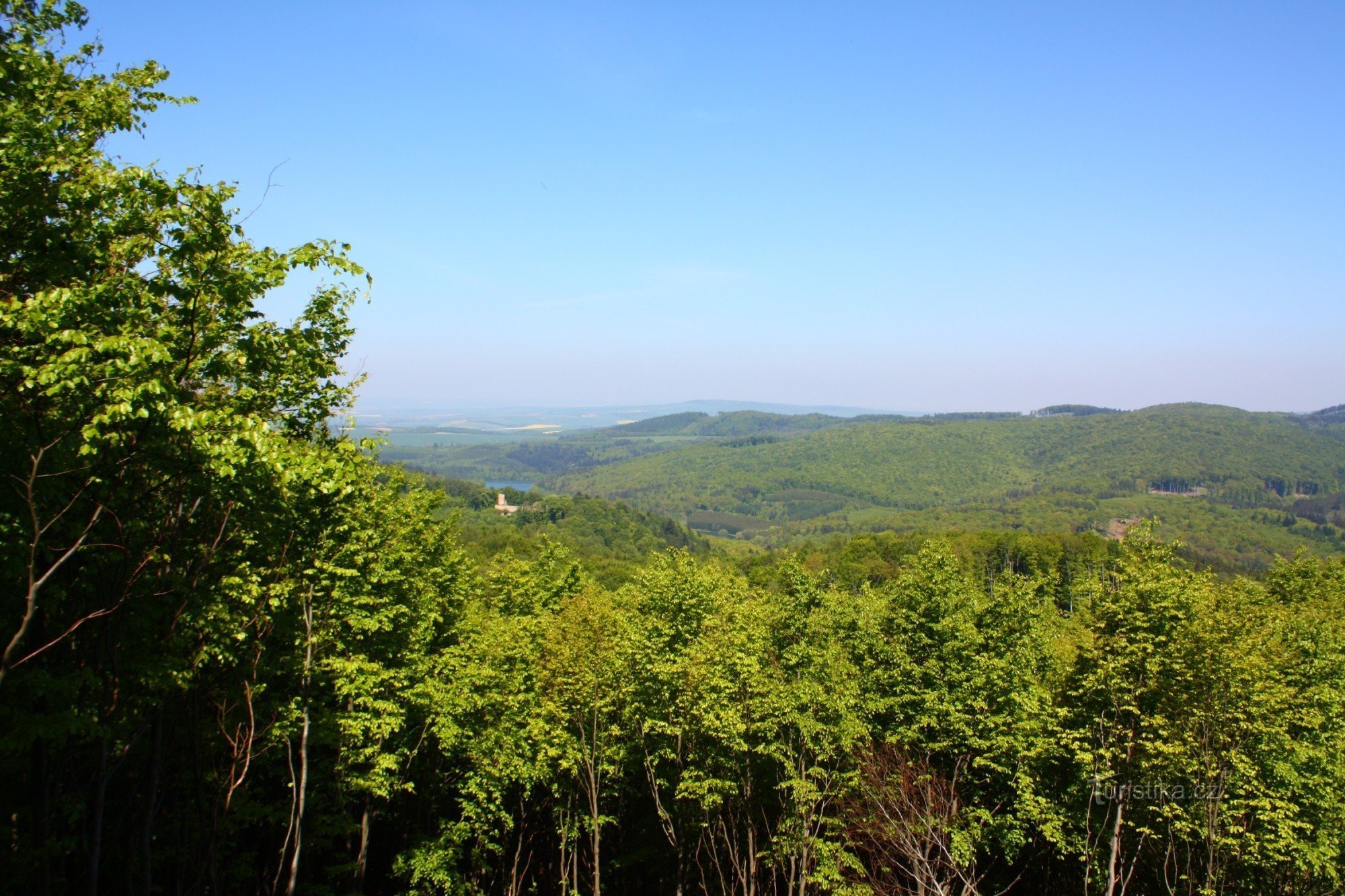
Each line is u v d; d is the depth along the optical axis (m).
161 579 10.95
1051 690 24.09
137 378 8.68
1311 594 38.41
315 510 13.09
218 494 10.97
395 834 25.23
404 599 20.44
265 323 11.87
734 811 25.22
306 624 14.99
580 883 29.94
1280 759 19.78
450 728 19.69
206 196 9.84
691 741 22.97
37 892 10.52
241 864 15.42
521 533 133.00
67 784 11.97
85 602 10.63
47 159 9.38
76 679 9.62
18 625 9.97
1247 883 20.69
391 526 19.56
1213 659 18.67
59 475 8.79
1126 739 19.89
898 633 25.19
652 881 30.67
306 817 17.06
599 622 24.70
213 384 11.49
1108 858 20.62
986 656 23.45
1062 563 83.38
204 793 13.77
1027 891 25.64
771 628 23.38
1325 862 18.94
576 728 24.20
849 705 21.94
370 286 13.36
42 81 10.35
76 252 9.63
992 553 97.19
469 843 26.83
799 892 22.00
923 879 21.22
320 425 14.08
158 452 9.95
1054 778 22.31
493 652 22.45
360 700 17.64
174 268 10.05
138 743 12.63
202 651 11.33
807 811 21.59
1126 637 19.89
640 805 29.45
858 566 102.75
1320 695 21.11
